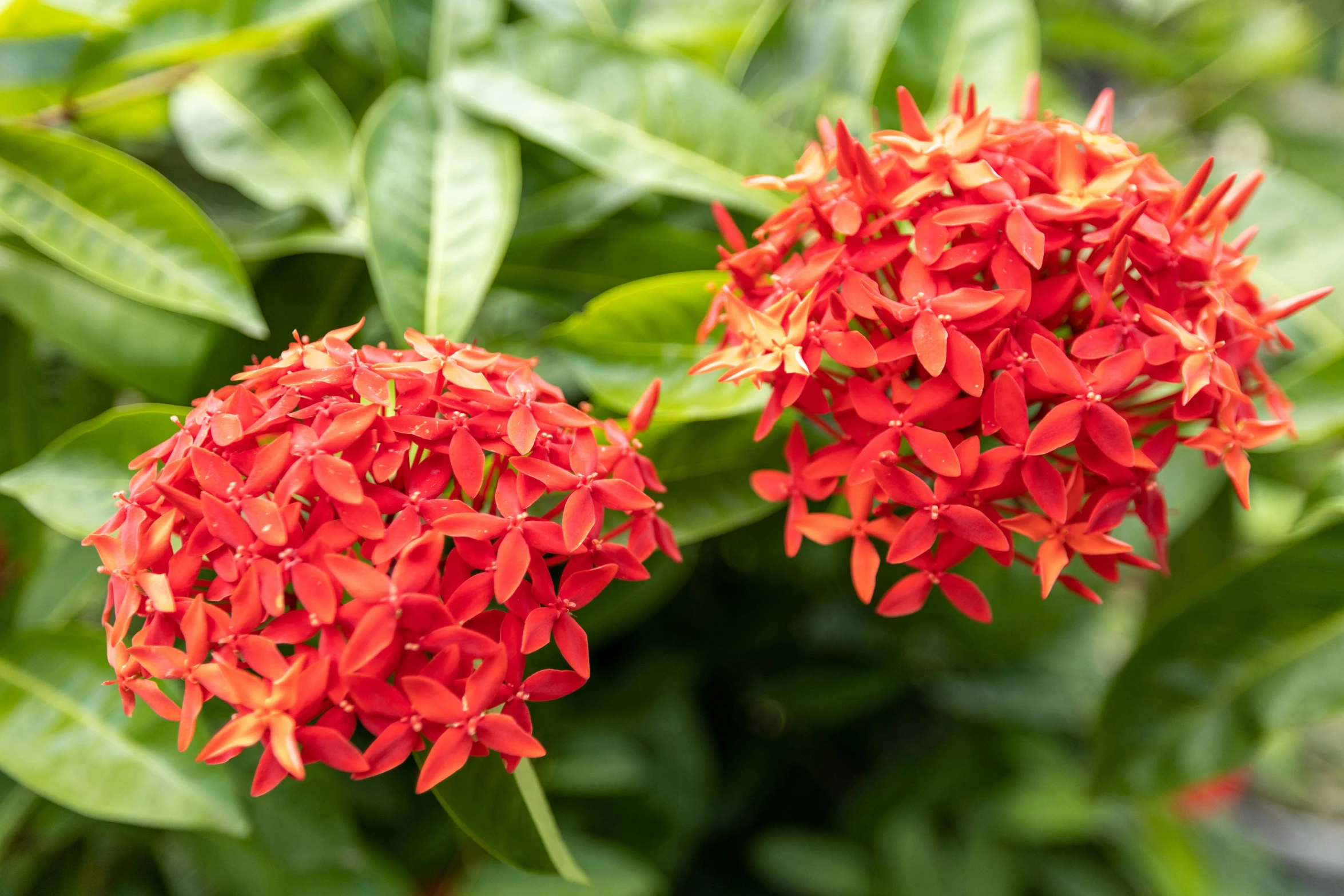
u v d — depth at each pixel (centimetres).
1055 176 47
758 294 49
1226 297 47
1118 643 102
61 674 53
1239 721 53
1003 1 56
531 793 50
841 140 47
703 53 62
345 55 60
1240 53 77
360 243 56
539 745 44
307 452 44
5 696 53
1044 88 61
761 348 47
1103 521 46
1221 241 48
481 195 55
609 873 67
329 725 44
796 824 90
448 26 57
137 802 51
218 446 45
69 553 57
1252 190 48
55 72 55
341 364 46
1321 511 51
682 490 52
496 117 55
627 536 52
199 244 53
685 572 59
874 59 61
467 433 45
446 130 56
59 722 52
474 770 48
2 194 52
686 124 56
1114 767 54
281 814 58
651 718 74
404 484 46
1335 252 57
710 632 79
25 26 52
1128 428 45
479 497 46
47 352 61
